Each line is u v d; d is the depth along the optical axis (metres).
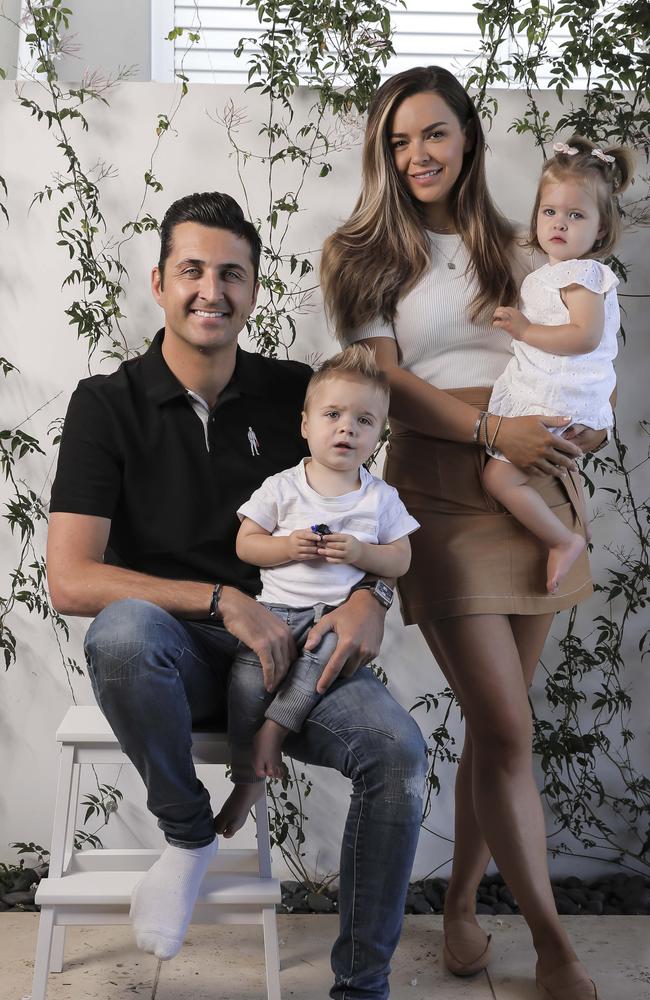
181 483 2.18
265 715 1.97
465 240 2.29
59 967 2.36
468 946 2.41
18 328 2.87
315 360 2.92
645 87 2.86
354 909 1.87
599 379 2.23
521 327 2.19
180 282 2.14
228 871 2.27
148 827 2.98
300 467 2.16
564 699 2.96
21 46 3.32
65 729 2.17
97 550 2.09
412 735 1.90
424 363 2.28
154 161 2.86
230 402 2.26
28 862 2.97
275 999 2.03
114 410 2.17
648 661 3.02
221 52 3.94
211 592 1.98
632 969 2.43
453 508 2.25
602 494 2.97
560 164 2.25
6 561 2.92
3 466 2.90
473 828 2.46
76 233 2.85
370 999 1.87
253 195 2.88
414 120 2.20
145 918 1.87
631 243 2.90
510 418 2.16
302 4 2.86
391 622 2.97
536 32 2.90
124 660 1.81
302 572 2.05
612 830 3.05
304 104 2.87
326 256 2.32
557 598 2.28
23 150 2.83
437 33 4.01
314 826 3.00
